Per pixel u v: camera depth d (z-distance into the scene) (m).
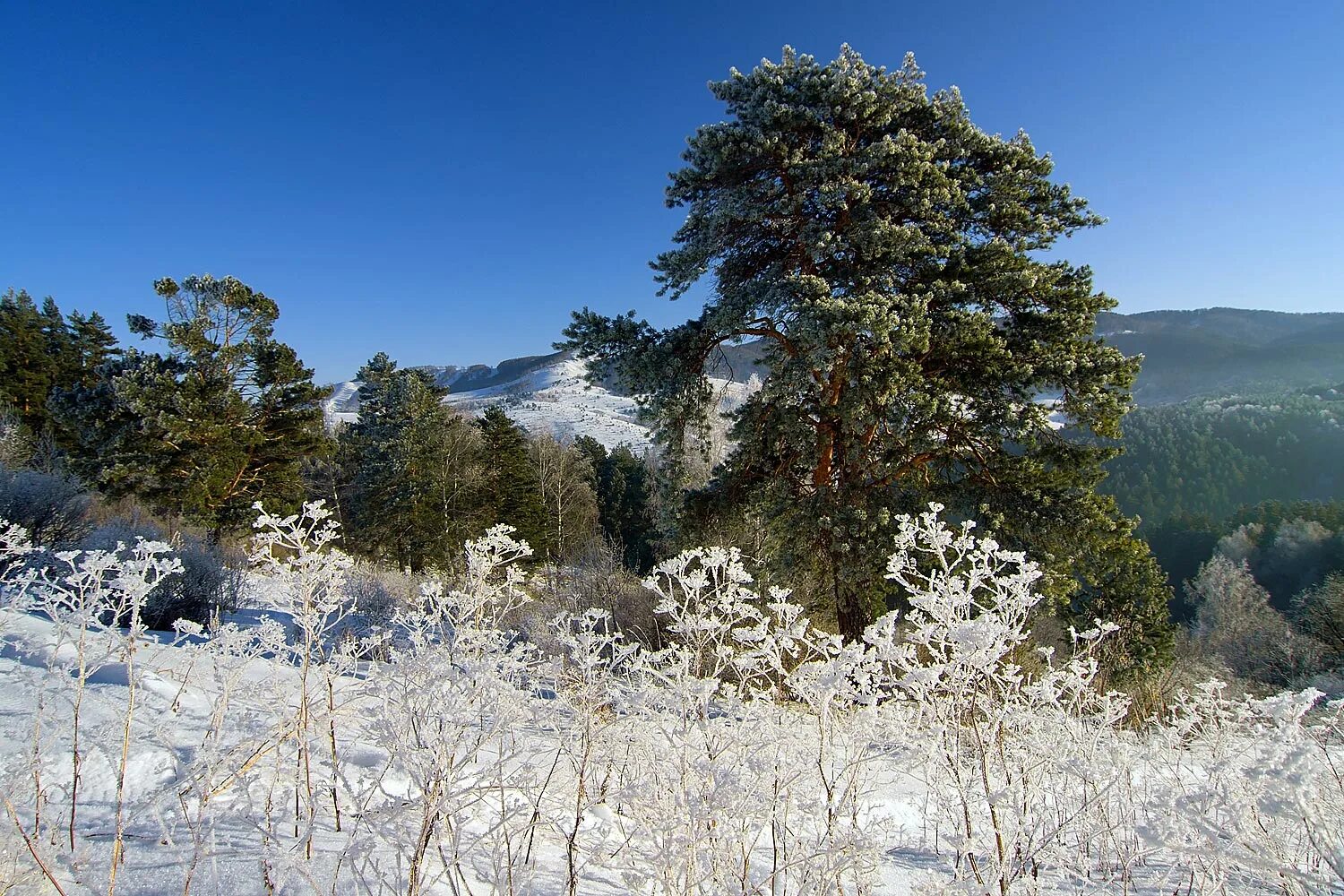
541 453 36.12
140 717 2.34
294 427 22.42
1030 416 9.73
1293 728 2.29
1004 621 2.49
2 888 1.73
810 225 10.20
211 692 3.26
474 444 37.00
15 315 29.06
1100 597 9.75
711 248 10.91
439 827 2.10
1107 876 2.79
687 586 2.65
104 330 33.66
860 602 9.80
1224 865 2.32
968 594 2.50
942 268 9.98
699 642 2.68
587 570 13.59
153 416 18.72
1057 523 9.20
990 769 2.43
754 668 2.79
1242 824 2.20
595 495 42.12
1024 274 9.62
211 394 19.88
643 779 2.61
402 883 2.07
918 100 10.97
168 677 3.31
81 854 1.99
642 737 2.55
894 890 2.65
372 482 30.38
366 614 8.36
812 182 10.24
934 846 3.19
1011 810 2.29
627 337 11.15
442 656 2.14
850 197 10.00
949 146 10.95
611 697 2.64
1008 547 9.38
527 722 2.57
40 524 9.62
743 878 2.17
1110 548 9.42
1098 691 5.11
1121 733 3.57
